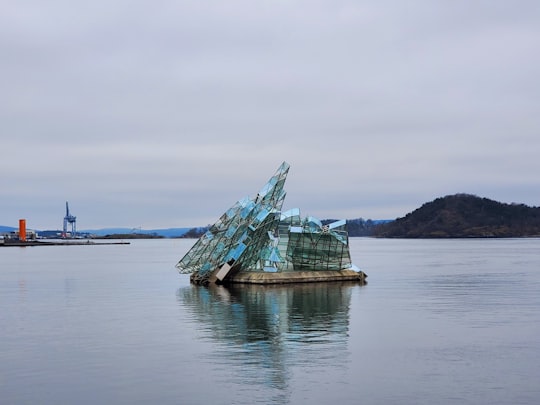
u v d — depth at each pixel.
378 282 93.62
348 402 30.81
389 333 47.81
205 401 31.03
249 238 91.88
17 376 35.44
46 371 36.47
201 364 37.84
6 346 43.28
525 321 53.62
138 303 67.19
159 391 32.59
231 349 41.97
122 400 31.23
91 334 47.69
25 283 94.12
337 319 54.94
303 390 32.62
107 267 137.38
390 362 38.28
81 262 161.00
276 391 32.50
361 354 40.38
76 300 70.31
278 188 95.69
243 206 92.56
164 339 45.59
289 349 41.88
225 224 93.00
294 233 94.94
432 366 37.34
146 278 103.81
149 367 37.22
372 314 57.94
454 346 42.81
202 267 93.00
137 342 44.47
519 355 40.16
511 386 33.34
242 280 91.69
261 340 45.09
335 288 83.75
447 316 56.59
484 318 55.28
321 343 43.88
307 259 95.81
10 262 161.25
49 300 70.44
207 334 47.59
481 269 125.69
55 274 114.56
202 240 94.38
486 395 31.83
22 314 58.66
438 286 86.38
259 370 36.44
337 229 99.12
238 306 64.12
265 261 94.62
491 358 39.31
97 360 39.00
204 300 69.75
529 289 81.69
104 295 75.75
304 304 65.62
